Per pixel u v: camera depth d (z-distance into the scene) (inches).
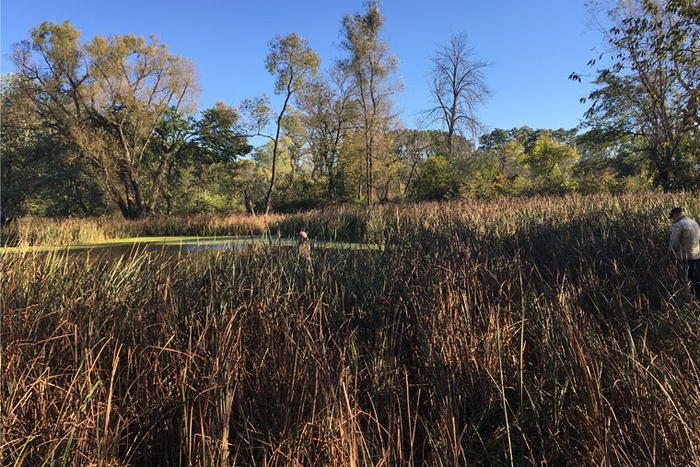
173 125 1237.1
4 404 75.4
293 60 999.6
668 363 89.0
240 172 1560.0
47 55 964.0
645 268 170.4
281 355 93.0
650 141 735.7
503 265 144.0
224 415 73.2
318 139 1215.6
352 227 470.3
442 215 354.9
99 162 1026.7
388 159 1093.8
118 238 676.7
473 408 99.5
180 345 96.9
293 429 76.9
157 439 84.8
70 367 89.0
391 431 84.4
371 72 967.6
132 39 1019.9
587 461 72.7
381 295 134.6
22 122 1049.5
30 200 1082.7
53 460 69.0
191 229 714.2
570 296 111.3
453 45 1156.5
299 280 144.3
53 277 139.3
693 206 330.3
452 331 106.8
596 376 79.5
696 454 67.1
